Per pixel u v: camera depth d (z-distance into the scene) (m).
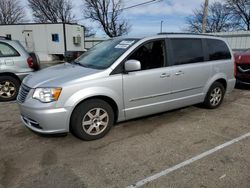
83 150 3.62
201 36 5.15
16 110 5.58
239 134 4.21
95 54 4.59
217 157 3.41
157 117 5.02
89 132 3.85
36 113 3.52
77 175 3.00
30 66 6.48
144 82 4.17
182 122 4.76
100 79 3.76
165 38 4.52
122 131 4.29
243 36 15.41
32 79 3.92
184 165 3.21
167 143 3.85
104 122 3.98
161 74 4.36
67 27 24.77
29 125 3.80
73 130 3.80
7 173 3.03
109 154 3.50
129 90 4.05
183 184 2.81
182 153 3.53
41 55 24.91
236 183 2.82
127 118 4.21
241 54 7.77
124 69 3.96
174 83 4.59
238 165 3.20
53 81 3.63
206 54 5.17
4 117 5.07
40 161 3.31
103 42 5.07
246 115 5.23
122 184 2.83
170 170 3.10
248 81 7.35
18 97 3.98
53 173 3.04
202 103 5.52
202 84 5.13
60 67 4.45
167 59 4.49
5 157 3.42
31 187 2.77
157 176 2.97
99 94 3.73
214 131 4.34
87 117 3.79
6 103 6.21
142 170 3.10
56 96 3.49
